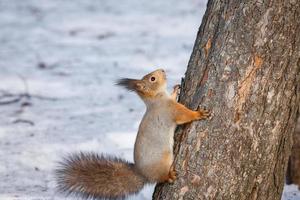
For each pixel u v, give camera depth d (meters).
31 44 28.41
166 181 8.68
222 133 8.32
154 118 8.98
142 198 11.12
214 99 8.40
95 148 14.30
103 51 25.98
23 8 36.34
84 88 20.73
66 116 17.55
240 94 8.29
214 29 8.71
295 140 11.34
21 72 23.59
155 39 27.44
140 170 8.99
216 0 8.80
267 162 8.39
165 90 9.59
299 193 11.14
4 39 29.67
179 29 29.19
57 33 30.25
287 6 8.24
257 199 8.46
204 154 8.37
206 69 8.59
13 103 19.44
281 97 8.31
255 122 8.28
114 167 9.26
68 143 14.87
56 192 11.81
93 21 32.28
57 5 36.81
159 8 33.97
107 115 17.38
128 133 15.27
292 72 8.34
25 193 11.91
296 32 8.30
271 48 8.25
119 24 31.14
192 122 8.57
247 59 8.29
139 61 23.72
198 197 8.37
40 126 16.62
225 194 8.32
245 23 8.33
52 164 13.55
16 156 14.05
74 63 24.42
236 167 8.30
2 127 16.64
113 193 9.27
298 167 11.41
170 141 8.80
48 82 21.88
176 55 24.20
